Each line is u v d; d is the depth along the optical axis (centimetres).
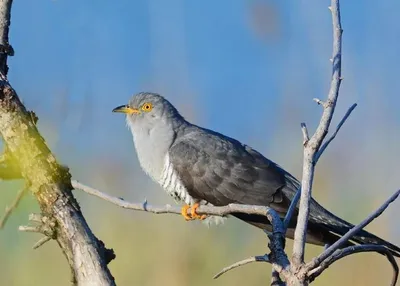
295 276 502
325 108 535
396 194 545
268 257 537
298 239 510
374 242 900
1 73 507
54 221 456
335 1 569
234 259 1259
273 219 558
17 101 484
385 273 1224
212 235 1270
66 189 467
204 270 1248
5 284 1126
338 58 552
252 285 1244
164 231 1280
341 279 1232
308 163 529
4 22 545
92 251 443
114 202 687
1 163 481
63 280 1152
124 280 1255
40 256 1168
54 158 471
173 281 1240
